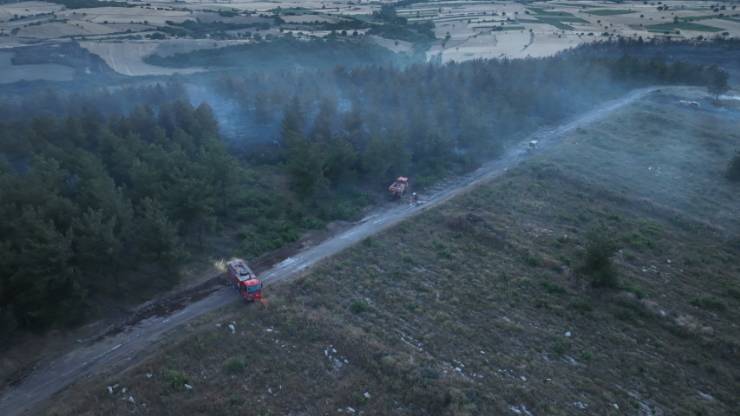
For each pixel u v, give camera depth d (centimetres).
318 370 3988
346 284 5109
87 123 7494
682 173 8256
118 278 5138
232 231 6212
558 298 5025
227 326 4397
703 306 5022
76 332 4466
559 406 3728
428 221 6438
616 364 4209
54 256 4419
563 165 8088
